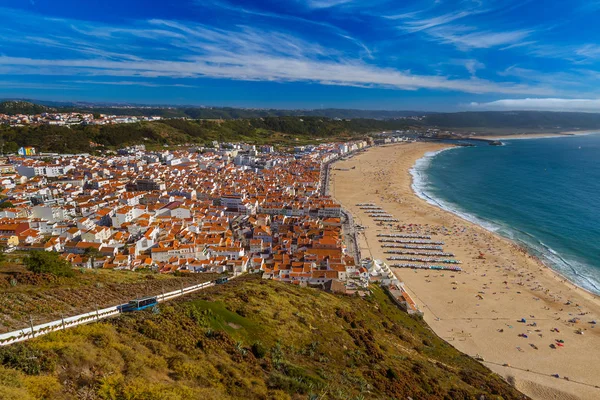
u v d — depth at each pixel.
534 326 103.94
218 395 40.06
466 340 97.19
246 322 64.00
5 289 58.47
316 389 48.81
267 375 49.12
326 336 70.00
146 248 130.00
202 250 125.75
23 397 30.67
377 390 55.72
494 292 122.00
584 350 93.75
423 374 67.19
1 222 132.62
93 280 73.19
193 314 58.88
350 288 110.12
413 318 104.00
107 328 47.56
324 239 141.25
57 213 153.62
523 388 79.12
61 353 39.06
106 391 35.50
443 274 134.75
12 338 42.00
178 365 43.84
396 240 165.38
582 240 165.62
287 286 97.12
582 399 77.06
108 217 152.75
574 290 123.94
